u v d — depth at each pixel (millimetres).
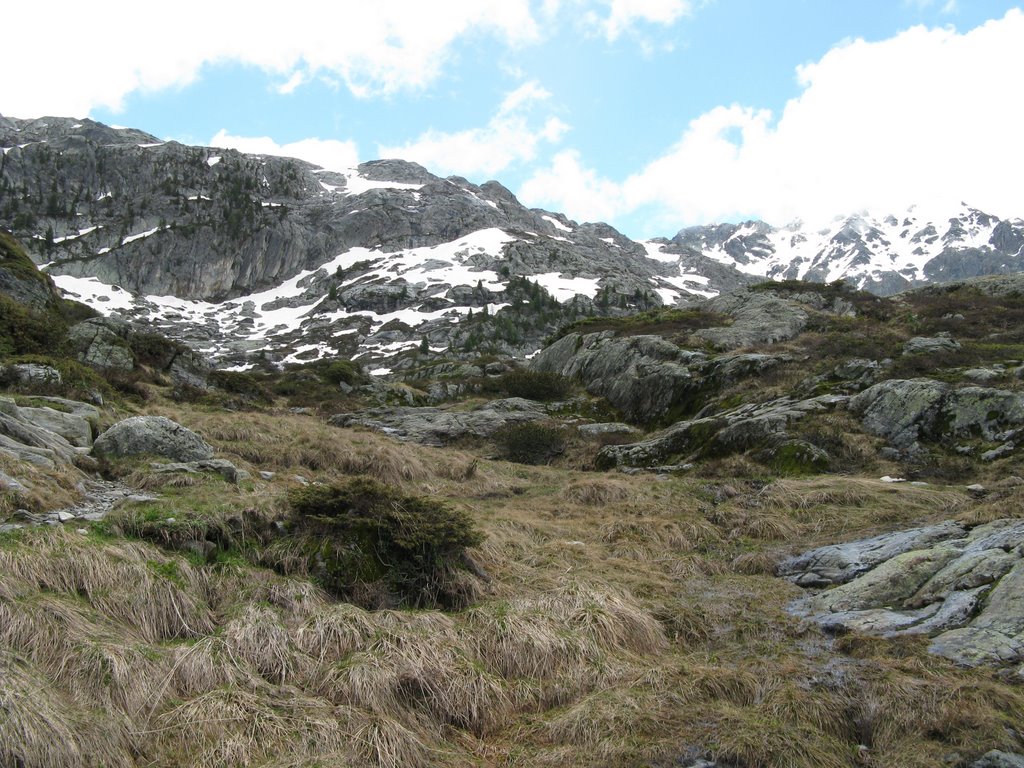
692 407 27328
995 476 15703
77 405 15625
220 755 5418
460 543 9250
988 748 5512
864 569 10156
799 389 23172
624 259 198625
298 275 148125
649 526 13531
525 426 26156
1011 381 19438
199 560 8094
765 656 7824
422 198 183125
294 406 36531
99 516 8711
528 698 6969
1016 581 7863
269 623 7074
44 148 159750
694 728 6215
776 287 43906
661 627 8758
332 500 9125
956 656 7047
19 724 4789
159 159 163500
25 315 23984
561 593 8961
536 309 113375
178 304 129250
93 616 6473
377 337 102750
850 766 5797
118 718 5422
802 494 15031
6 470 9297
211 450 14125
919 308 35469
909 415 18875
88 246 132500
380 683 6477
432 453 22234
